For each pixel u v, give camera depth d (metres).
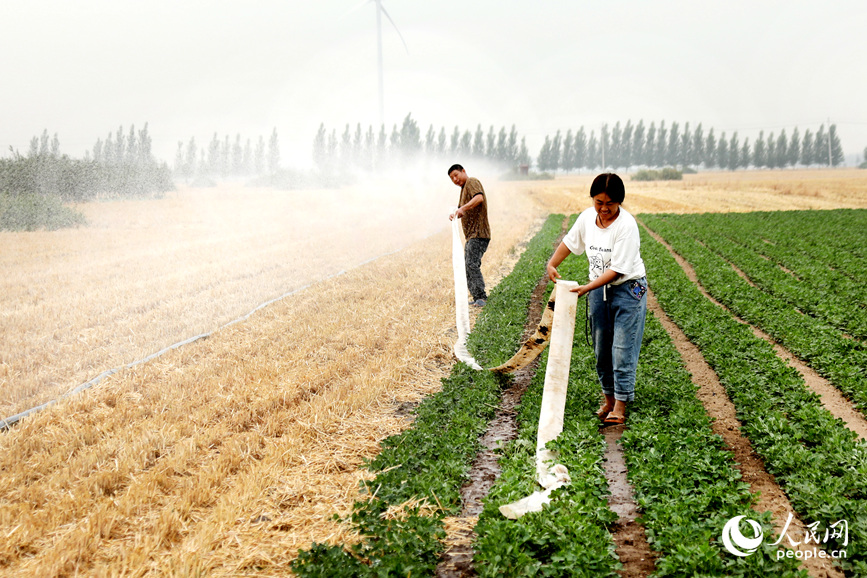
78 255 18.80
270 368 7.60
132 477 4.84
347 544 3.93
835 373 7.43
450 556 3.91
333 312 10.84
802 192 53.84
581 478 4.64
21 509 4.28
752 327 10.51
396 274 14.70
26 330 9.76
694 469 4.72
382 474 4.77
